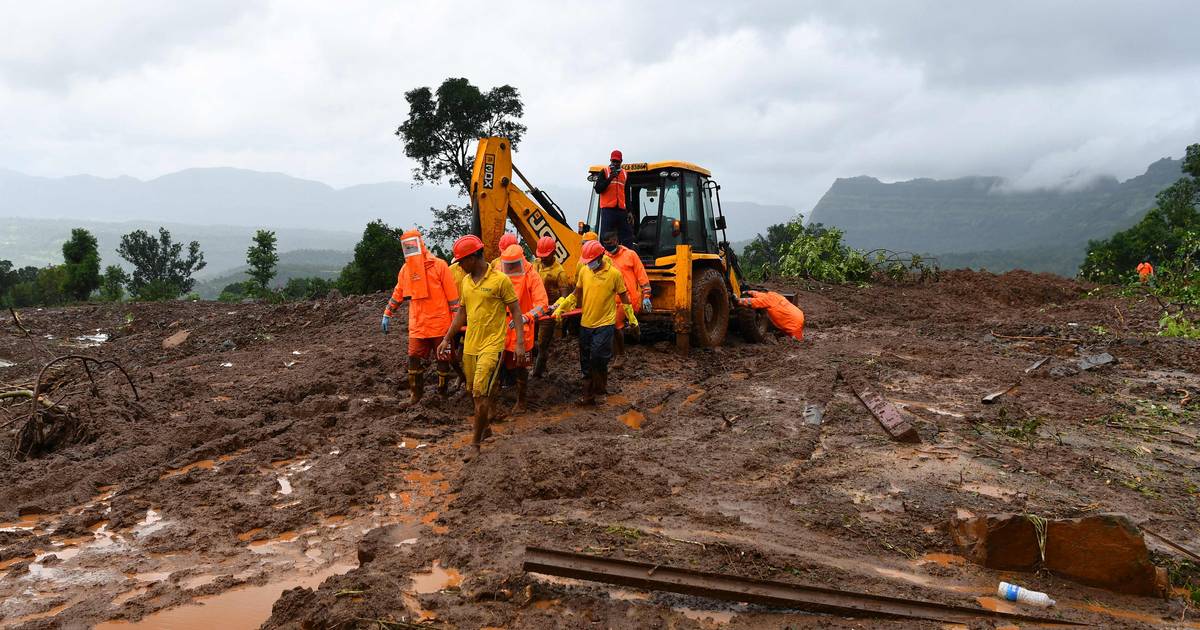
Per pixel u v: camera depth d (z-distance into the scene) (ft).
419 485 18.94
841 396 27.76
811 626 11.96
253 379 32.50
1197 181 163.94
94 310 67.62
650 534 15.17
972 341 42.47
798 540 15.37
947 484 18.69
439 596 12.61
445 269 26.53
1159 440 22.97
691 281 36.99
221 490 18.43
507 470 18.45
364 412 25.53
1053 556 13.93
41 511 17.25
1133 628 12.03
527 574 13.14
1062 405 26.76
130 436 22.48
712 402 26.96
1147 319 50.65
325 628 11.64
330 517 16.93
